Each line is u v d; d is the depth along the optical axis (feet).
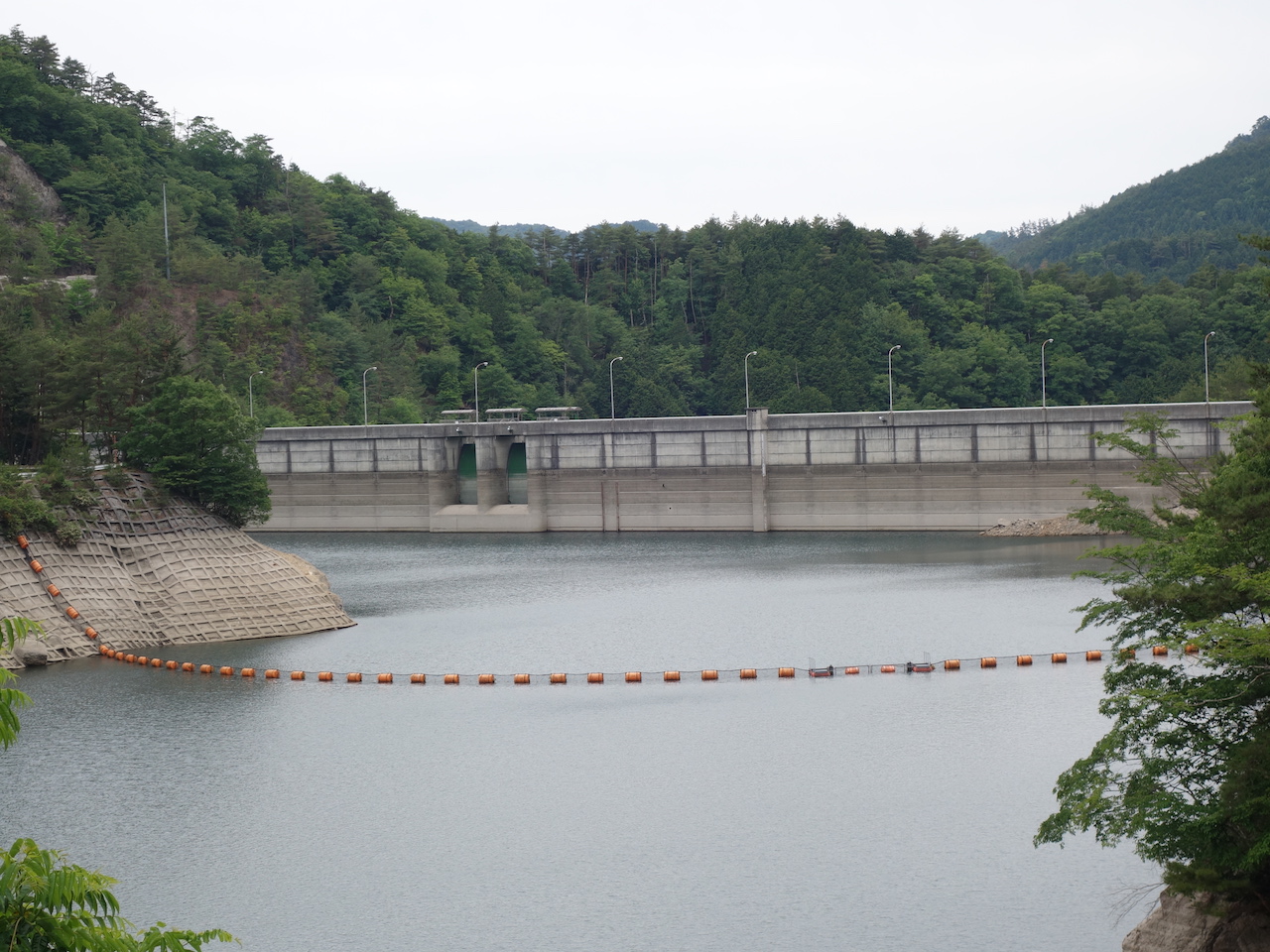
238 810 237.25
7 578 368.68
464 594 485.97
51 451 463.83
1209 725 168.86
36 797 244.63
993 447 616.39
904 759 257.96
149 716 302.25
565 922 189.06
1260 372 217.36
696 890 199.00
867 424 637.30
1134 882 196.75
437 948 181.47
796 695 312.50
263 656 368.27
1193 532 183.73
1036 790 236.63
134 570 399.65
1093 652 338.75
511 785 249.34
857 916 188.14
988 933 181.57
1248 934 154.71
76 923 86.22
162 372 477.36
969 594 440.86
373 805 239.50
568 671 346.13
